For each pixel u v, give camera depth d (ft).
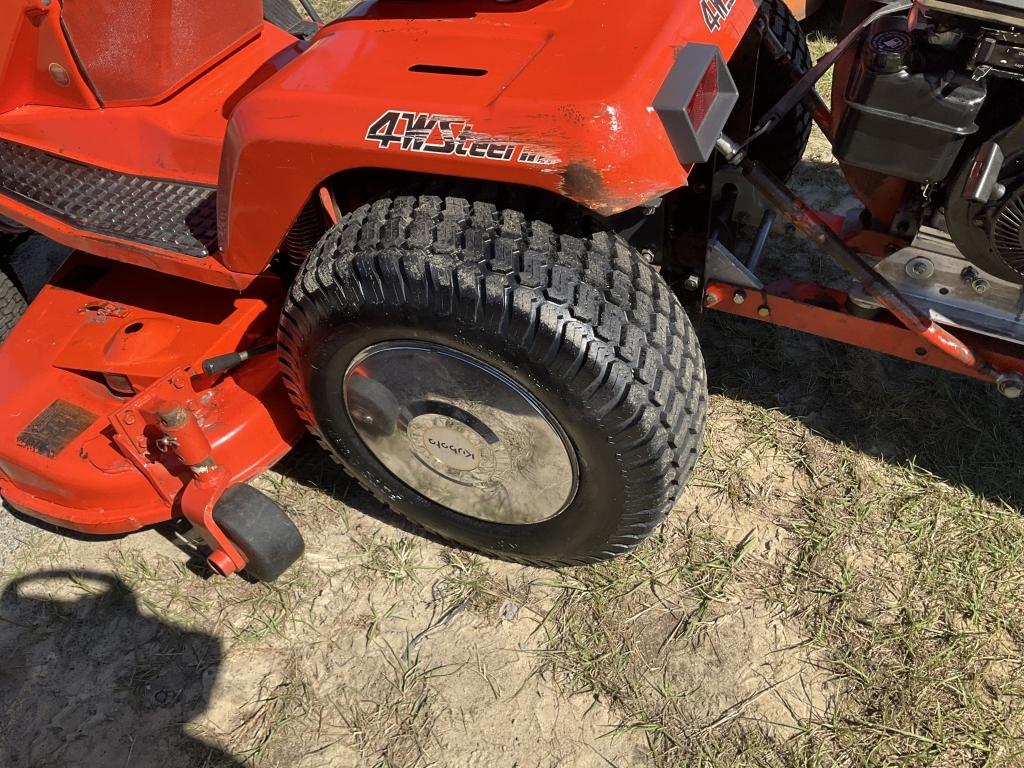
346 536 8.03
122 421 7.02
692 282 7.16
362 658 7.14
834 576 7.31
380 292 5.73
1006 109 5.60
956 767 6.17
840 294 7.29
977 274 6.70
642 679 6.81
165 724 6.91
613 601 7.29
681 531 7.76
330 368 6.51
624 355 5.53
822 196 11.07
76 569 8.09
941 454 8.14
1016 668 6.64
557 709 6.70
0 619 7.77
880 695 6.58
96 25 7.97
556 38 5.67
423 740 6.61
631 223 6.80
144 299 8.75
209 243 7.60
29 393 8.26
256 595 7.66
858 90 5.50
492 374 5.84
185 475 7.45
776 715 6.54
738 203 8.79
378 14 6.46
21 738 6.94
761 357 9.20
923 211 6.86
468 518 7.27
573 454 6.06
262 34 9.53
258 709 6.92
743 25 6.32
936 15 5.22
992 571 7.23
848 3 7.05
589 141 5.00
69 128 8.75
